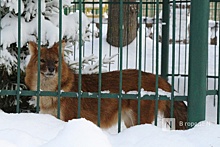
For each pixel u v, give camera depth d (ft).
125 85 26.43
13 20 27.09
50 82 26.89
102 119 26.68
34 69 27.02
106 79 26.89
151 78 26.58
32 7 27.37
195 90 20.85
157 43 21.16
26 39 27.32
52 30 27.27
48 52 26.81
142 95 21.15
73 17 29.27
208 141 18.31
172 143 17.92
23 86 28.68
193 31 20.72
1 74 28.40
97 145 15.85
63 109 26.43
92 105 26.66
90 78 27.17
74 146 15.72
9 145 16.17
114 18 61.57
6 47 26.81
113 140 18.92
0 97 28.68
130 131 19.48
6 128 18.74
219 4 71.20
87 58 30.86
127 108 26.43
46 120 20.39
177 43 64.80
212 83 43.68
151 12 67.92
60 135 16.15
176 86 42.39
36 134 18.86
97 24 58.44
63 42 27.12
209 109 34.68
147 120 26.16
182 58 57.67
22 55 28.60
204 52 20.75
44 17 28.32
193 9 20.71
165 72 35.86
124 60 53.88
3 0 26.20
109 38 61.77
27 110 29.17
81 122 16.46
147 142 18.07
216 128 19.39
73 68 29.76
